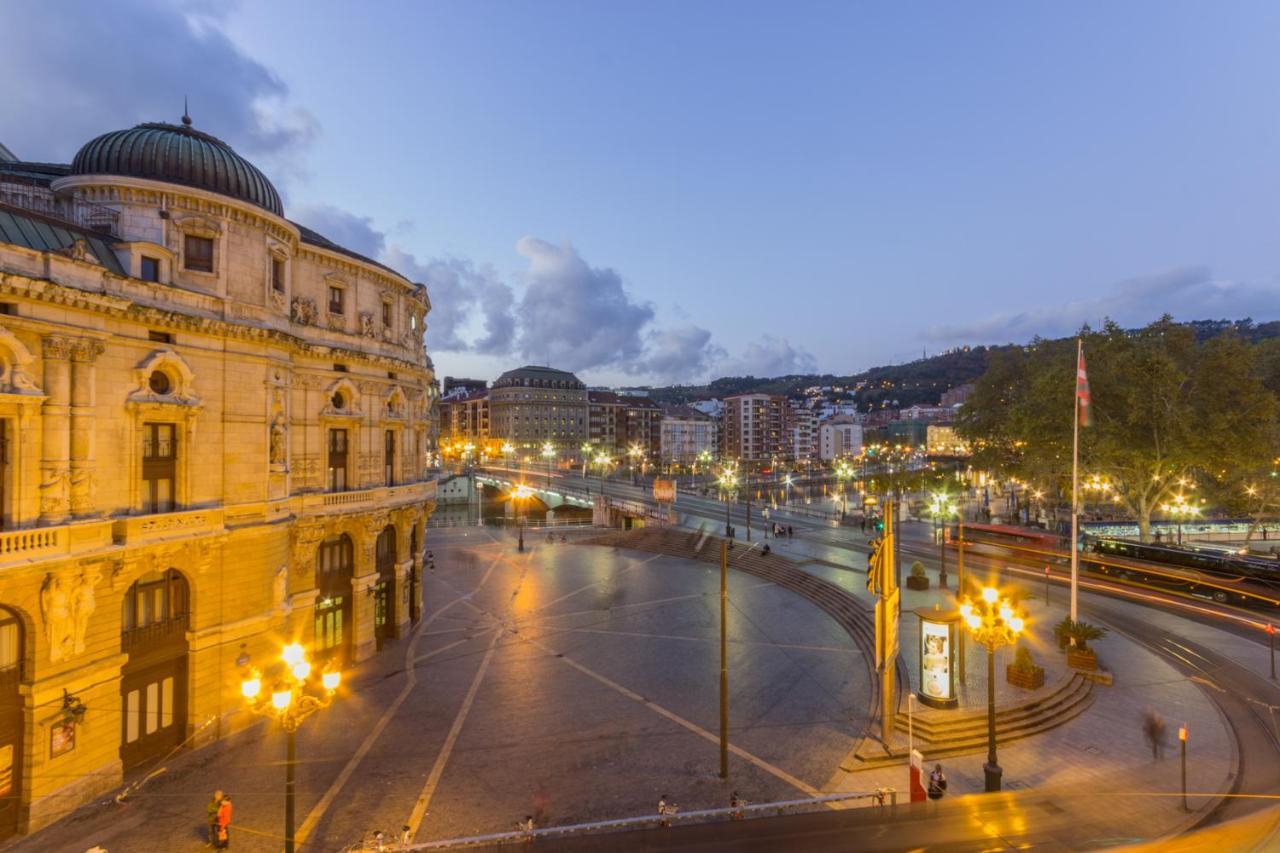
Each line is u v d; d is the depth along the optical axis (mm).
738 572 65188
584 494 108438
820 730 28328
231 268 29266
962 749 25641
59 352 21734
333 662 18656
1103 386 62906
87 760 22938
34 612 21250
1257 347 67500
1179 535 64375
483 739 27875
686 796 23047
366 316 39250
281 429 31625
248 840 20703
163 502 26297
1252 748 25562
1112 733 26750
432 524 114812
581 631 44281
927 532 83062
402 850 19656
